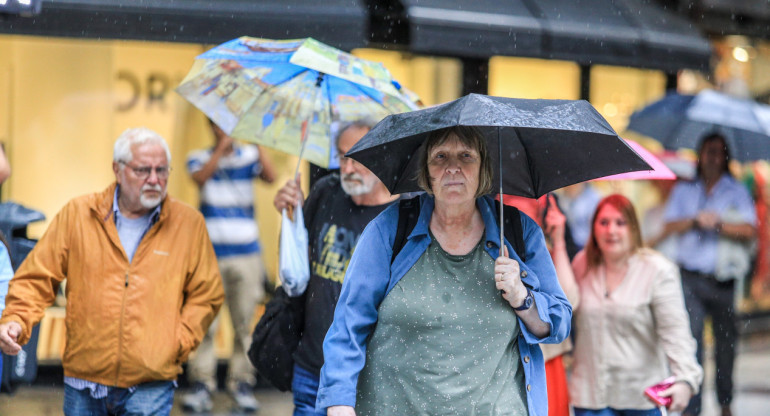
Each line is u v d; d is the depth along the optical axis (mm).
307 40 14320
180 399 23531
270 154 24797
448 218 10812
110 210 14352
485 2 24516
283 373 15117
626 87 29250
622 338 16062
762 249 31766
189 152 24703
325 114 15391
